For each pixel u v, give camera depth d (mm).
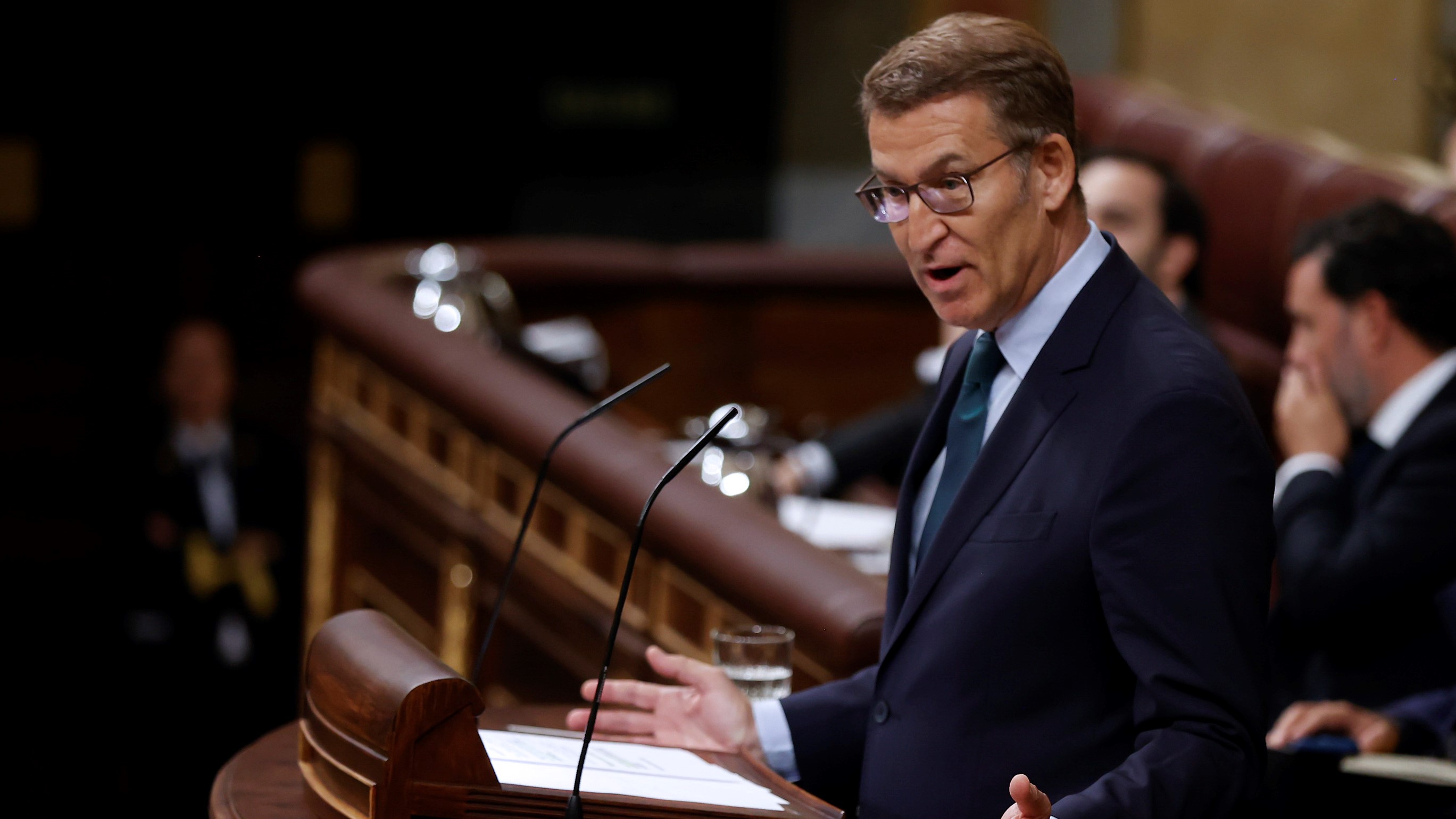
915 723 6062
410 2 30609
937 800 5934
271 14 30641
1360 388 10398
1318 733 8906
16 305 30234
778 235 29375
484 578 12969
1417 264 10133
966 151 5836
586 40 30422
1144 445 5621
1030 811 5133
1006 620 5840
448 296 15961
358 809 5809
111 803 19484
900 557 6629
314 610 16156
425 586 14086
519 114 30953
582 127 30625
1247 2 23172
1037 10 24203
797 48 28656
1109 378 5879
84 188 30500
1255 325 16656
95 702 22797
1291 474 10492
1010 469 5980
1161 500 5551
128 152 30562
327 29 30844
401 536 14578
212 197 31047
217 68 30688
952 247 5926
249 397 31281
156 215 30828
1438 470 9727
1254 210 16734
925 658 6062
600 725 7051
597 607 11156
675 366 20734
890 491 15664
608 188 30750
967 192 5859
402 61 30984
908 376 21250
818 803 6090
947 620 6004
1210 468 5555
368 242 31609
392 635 6219
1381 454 10336
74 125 30281
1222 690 5395
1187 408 5613
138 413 30562
